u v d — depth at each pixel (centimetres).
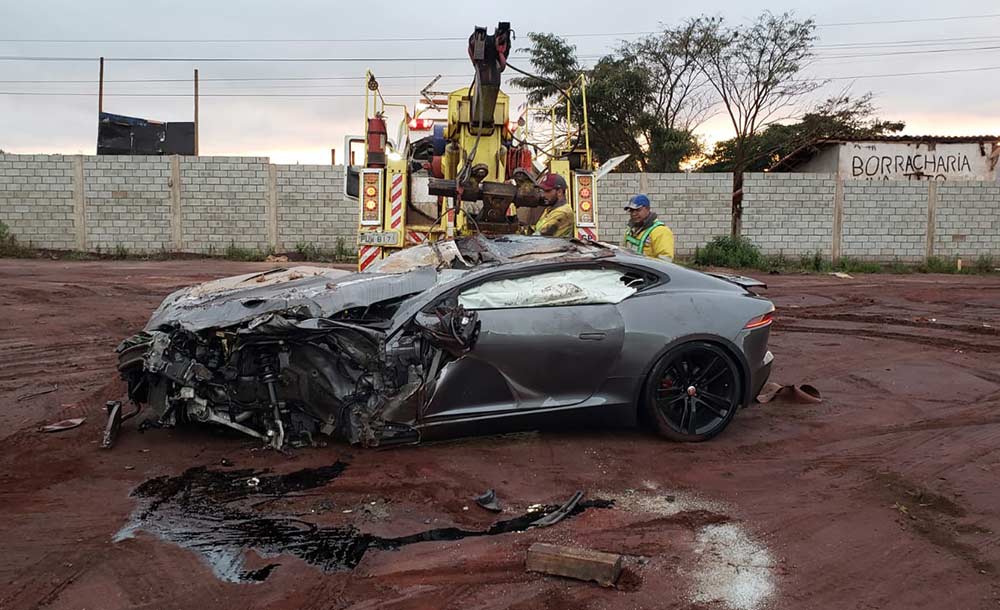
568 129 992
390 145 998
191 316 489
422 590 326
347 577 337
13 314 1041
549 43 2930
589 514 410
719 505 423
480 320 491
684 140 2944
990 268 2328
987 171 2611
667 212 2330
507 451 510
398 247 914
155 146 2389
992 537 376
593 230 961
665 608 312
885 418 595
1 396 632
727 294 562
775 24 2836
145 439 521
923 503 421
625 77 2906
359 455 495
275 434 498
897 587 329
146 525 389
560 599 319
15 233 2164
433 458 493
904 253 2391
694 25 2900
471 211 904
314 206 2252
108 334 927
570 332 508
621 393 525
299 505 417
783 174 2342
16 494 427
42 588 323
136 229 2202
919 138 2606
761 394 658
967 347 904
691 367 543
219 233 2233
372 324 494
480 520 402
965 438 534
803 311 1253
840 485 452
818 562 353
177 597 318
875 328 1064
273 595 320
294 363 489
